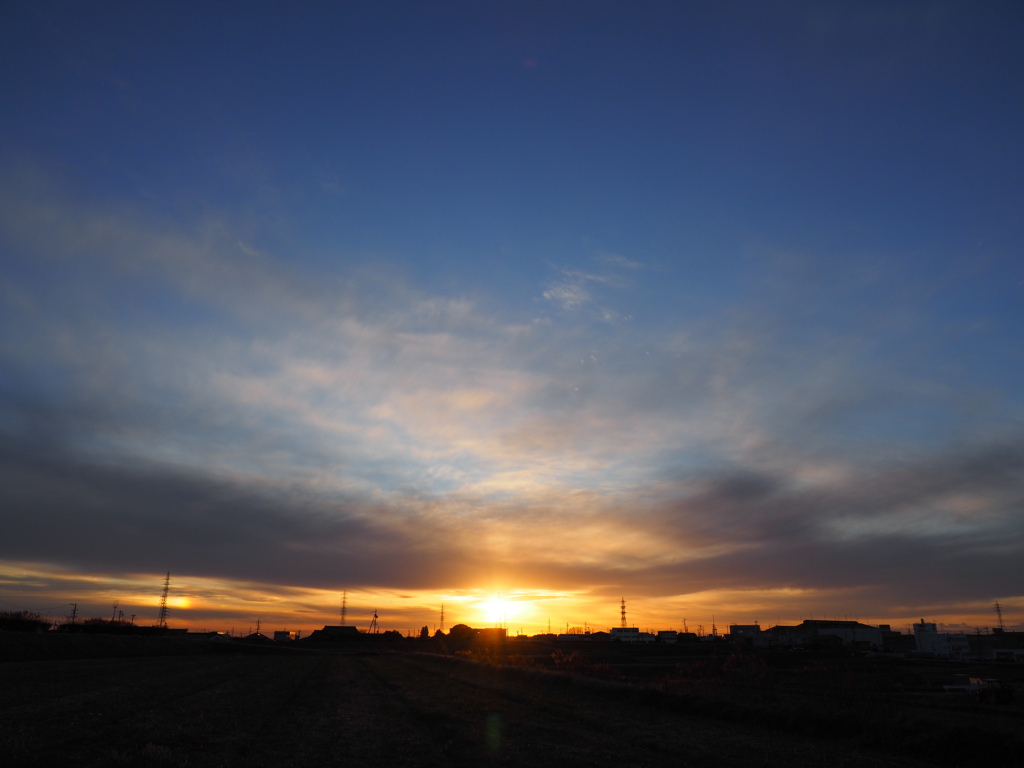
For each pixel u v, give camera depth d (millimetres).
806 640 167500
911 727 19078
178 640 102812
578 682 35469
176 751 16469
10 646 62094
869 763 16672
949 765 16703
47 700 26312
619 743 18953
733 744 19031
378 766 15383
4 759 14594
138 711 23922
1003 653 137250
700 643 163750
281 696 32844
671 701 27312
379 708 27672
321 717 24500
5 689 30484
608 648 135250
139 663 61781
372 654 108875
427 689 37000
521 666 50750
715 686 30625
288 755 16609
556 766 15625
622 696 30641
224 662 71062
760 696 26375
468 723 22469
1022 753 16094
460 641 173000
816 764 16438
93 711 23203
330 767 15195
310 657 93500
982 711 37219
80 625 102938
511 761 16094
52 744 16422
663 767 15758
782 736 20672
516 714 25281
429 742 18797
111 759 14820
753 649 133375
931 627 181500
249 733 20141
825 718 21188
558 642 171000
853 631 169500
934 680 66875
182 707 26109
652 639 187000
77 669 48531
